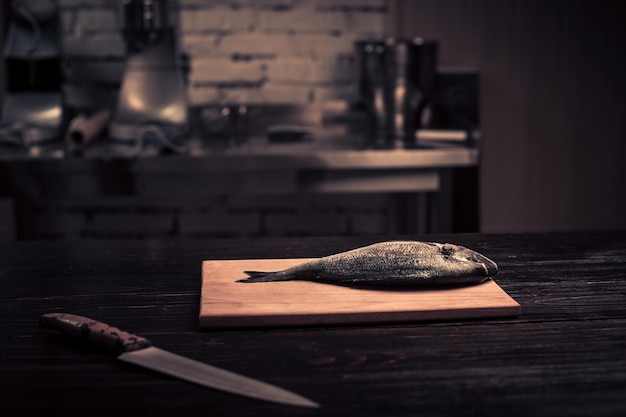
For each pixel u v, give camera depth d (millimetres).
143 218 3275
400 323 976
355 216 3293
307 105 3205
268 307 980
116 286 1131
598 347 893
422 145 2746
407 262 1053
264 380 814
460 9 3291
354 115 3191
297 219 3289
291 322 965
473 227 2688
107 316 1007
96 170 2570
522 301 1046
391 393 784
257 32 3223
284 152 2596
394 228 3307
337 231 3301
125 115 2850
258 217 3285
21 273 1196
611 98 3391
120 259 1274
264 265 1177
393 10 3246
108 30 3193
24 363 863
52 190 2598
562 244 1339
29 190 2592
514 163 3430
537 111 3391
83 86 3229
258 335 940
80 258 1281
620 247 1314
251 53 3234
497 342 910
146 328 965
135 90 2852
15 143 2740
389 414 741
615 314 995
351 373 831
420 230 3230
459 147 2688
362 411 747
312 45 3240
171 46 2852
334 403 763
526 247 1318
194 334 945
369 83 2881
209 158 2564
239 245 1359
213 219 3283
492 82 3361
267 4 3205
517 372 830
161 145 2635
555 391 786
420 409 750
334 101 3242
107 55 3211
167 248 1345
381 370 837
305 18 3219
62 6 3168
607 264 1210
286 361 863
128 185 2617
